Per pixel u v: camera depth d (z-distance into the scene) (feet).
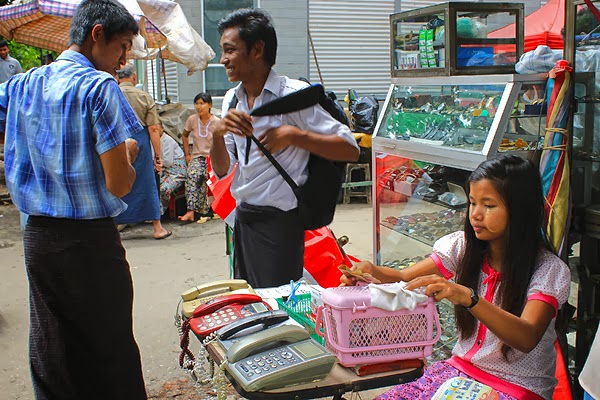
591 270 9.59
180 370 11.80
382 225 13.28
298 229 9.78
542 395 6.77
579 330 9.57
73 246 8.16
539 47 10.00
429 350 5.95
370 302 5.76
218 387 6.20
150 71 38.06
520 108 10.02
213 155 9.93
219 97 31.40
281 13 30.68
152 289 16.25
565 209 9.08
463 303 6.05
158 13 24.17
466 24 10.98
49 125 8.07
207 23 30.48
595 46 9.31
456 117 11.10
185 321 6.97
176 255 19.38
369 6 31.81
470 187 6.91
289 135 8.85
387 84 33.04
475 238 7.21
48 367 8.51
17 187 8.29
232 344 5.94
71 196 8.06
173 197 24.02
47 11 17.83
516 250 6.69
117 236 8.63
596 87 9.45
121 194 8.24
